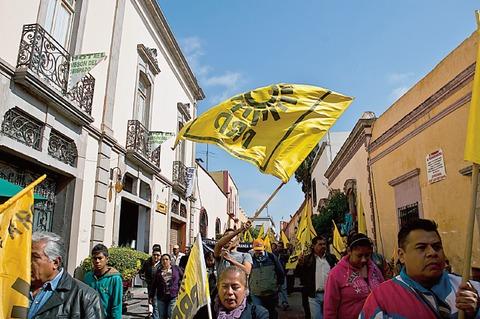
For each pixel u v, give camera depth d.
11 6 7.87
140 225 15.20
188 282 3.59
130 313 10.66
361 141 14.02
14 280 2.46
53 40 9.16
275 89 4.46
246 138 4.28
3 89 7.45
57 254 2.99
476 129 2.26
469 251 2.11
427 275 2.23
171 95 18.86
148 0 15.17
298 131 4.25
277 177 4.09
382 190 12.08
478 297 2.07
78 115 9.79
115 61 12.44
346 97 4.39
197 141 4.35
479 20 2.42
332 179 20.73
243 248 8.53
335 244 9.93
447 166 8.32
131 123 13.69
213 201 29.83
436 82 8.79
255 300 6.03
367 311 2.35
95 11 11.35
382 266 6.29
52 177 9.71
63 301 2.94
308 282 6.38
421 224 2.35
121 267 10.18
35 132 8.55
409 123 10.07
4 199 6.13
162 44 17.55
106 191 11.55
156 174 16.03
